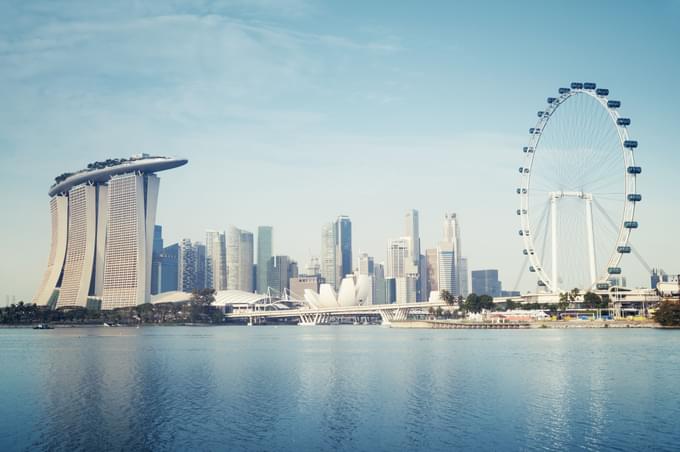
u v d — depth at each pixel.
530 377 128.88
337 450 75.62
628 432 82.75
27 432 84.56
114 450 76.50
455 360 164.25
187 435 82.44
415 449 75.75
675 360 156.00
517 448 76.00
